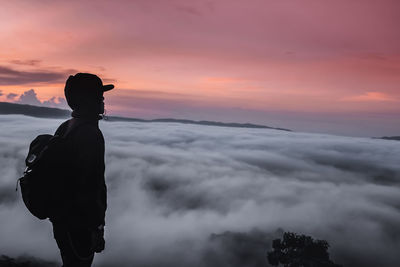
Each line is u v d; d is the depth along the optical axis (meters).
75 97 1.74
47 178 1.59
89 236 1.72
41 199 1.60
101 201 1.75
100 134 1.75
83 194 1.64
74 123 1.72
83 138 1.66
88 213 1.65
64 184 1.62
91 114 1.76
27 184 1.61
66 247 1.73
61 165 1.61
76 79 1.77
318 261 52.12
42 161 1.59
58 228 1.71
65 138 1.65
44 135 1.76
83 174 1.63
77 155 1.64
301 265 50.75
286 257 52.50
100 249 1.78
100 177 1.71
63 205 1.63
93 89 1.76
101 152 1.72
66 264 1.75
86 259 1.75
